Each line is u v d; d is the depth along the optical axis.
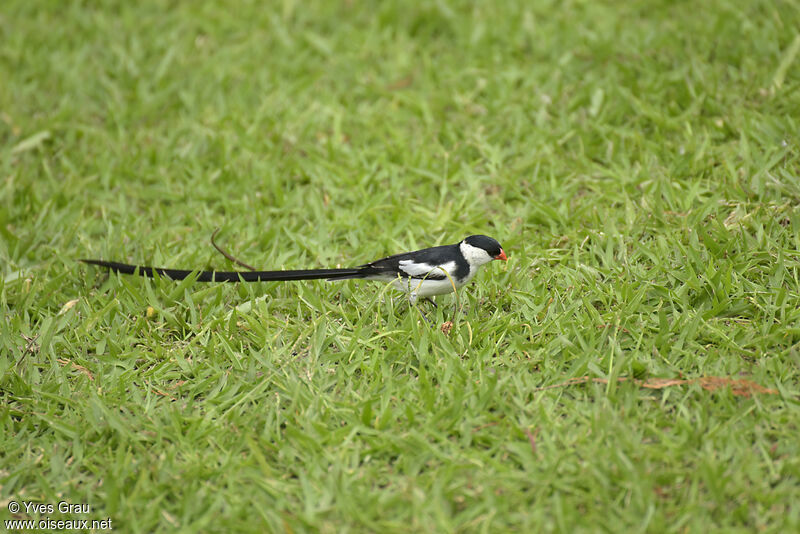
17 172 11.61
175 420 7.16
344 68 13.91
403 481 6.48
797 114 10.99
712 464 6.25
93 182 11.55
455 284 8.45
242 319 8.70
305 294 8.93
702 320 7.89
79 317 8.96
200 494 6.48
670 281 8.62
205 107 13.13
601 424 6.69
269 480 6.51
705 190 10.10
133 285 9.34
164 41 14.74
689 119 11.45
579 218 10.07
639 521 5.93
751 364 7.43
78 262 9.83
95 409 7.34
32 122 12.91
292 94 13.44
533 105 12.22
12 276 9.72
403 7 15.16
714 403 6.99
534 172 10.97
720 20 12.95
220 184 11.51
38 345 8.49
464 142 11.80
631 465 6.30
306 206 10.96
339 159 11.87
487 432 6.91
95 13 15.87
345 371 7.75
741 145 10.48
